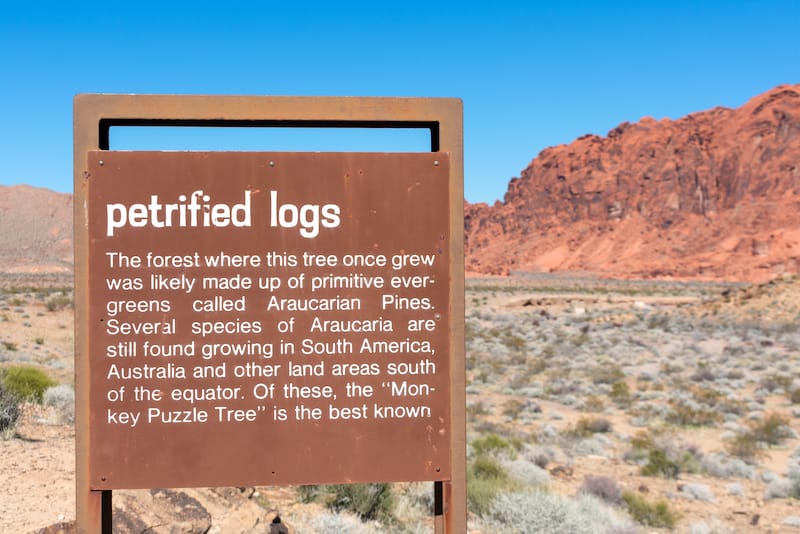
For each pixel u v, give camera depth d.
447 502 3.49
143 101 3.45
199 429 3.35
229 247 3.39
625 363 28.36
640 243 172.12
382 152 3.48
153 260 3.36
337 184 3.46
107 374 3.33
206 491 6.08
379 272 3.46
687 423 16.84
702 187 177.25
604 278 157.50
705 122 193.25
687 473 12.21
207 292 3.38
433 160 3.52
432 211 3.51
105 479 3.31
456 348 3.49
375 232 3.47
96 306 3.34
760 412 18.38
